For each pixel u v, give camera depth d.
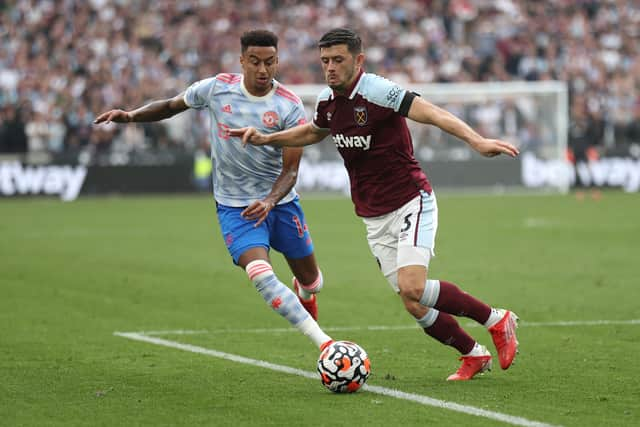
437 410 23.30
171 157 106.69
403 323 36.94
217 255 58.34
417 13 129.50
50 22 117.44
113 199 103.00
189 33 120.50
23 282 47.41
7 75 111.69
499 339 26.81
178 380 27.03
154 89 113.81
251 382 26.73
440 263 54.50
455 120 24.70
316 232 71.50
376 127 25.91
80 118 108.31
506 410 23.25
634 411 23.17
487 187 111.12
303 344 32.75
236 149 29.27
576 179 112.25
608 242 64.44
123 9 120.75
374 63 123.31
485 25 130.00
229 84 29.50
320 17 126.25
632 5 134.25
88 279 48.50
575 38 130.12
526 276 49.44
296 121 29.58
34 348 31.91
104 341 33.22
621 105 122.31
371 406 23.77
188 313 39.19
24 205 96.06
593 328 35.56
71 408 23.80
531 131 111.88
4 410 23.62
